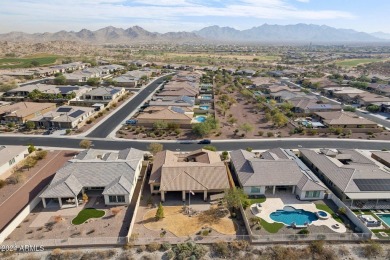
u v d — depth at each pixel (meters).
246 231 47.78
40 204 54.41
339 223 49.97
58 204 54.28
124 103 130.50
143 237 46.00
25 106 110.19
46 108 112.44
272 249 43.66
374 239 45.44
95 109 113.94
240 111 121.50
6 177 64.56
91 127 97.81
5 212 52.34
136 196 57.44
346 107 121.00
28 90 137.00
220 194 56.59
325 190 56.53
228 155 76.44
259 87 163.12
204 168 58.91
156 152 74.31
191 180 56.66
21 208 53.56
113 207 53.75
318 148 83.56
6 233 45.62
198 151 70.75
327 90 155.00
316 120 108.81
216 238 45.72
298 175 59.84
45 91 135.50
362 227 47.69
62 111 103.44
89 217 50.81
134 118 107.88
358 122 99.69
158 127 95.44
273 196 57.84
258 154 77.38
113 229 47.94
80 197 56.38
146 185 61.53
